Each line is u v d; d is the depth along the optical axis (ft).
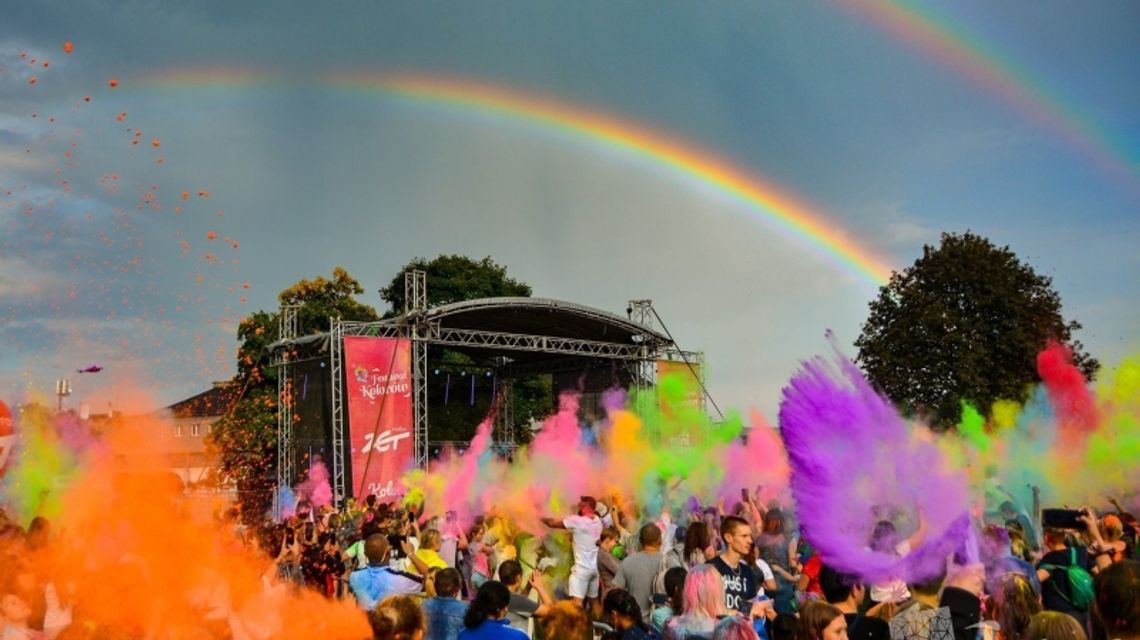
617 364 132.26
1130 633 15.39
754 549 32.04
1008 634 23.20
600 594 38.93
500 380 153.69
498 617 24.50
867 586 24.64
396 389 105.50
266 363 166.71
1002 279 133.59
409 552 37.52
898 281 142.31
